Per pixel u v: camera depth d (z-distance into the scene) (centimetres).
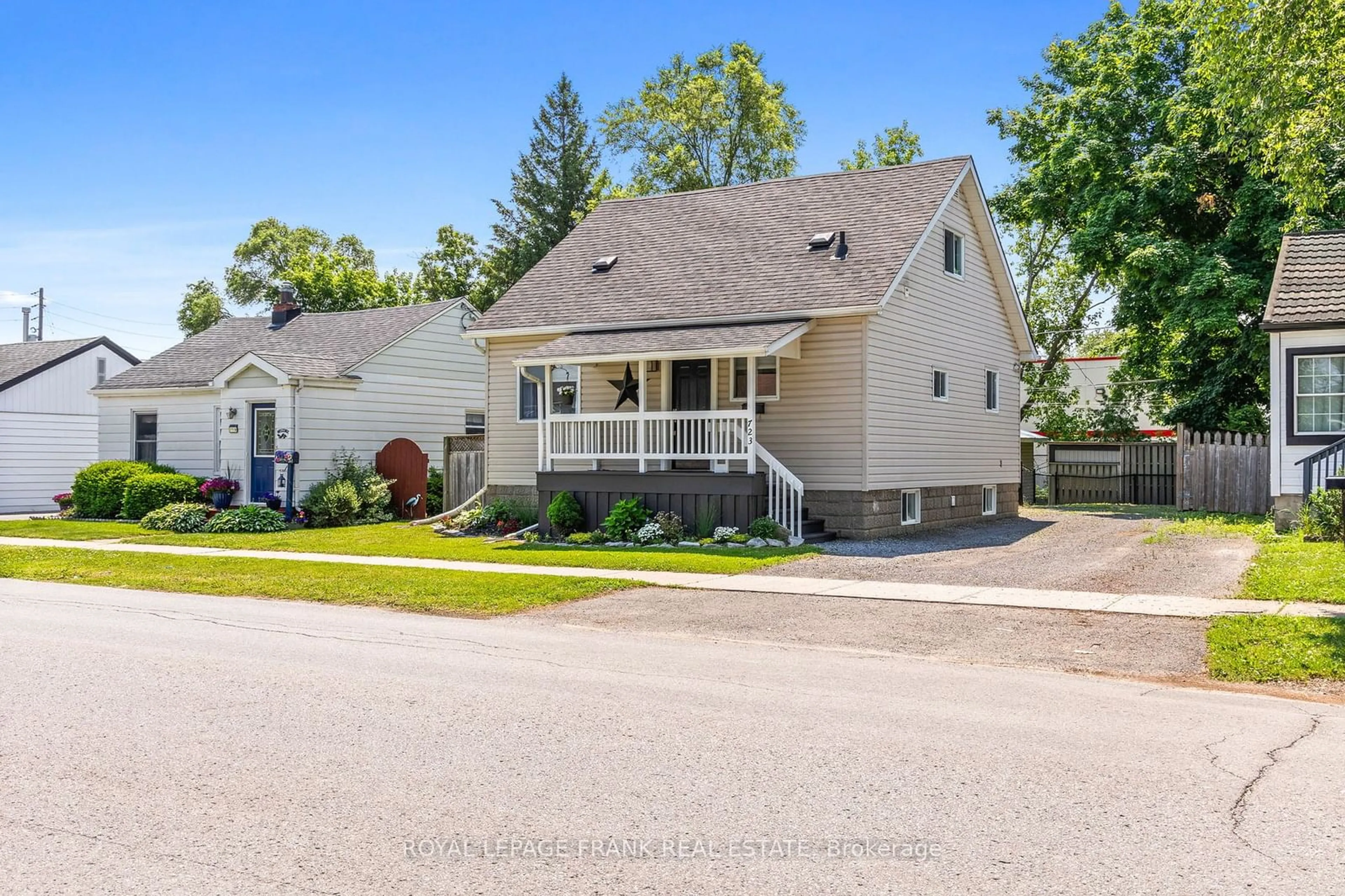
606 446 1998
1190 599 1197
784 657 950
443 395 2858
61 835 505
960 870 459
